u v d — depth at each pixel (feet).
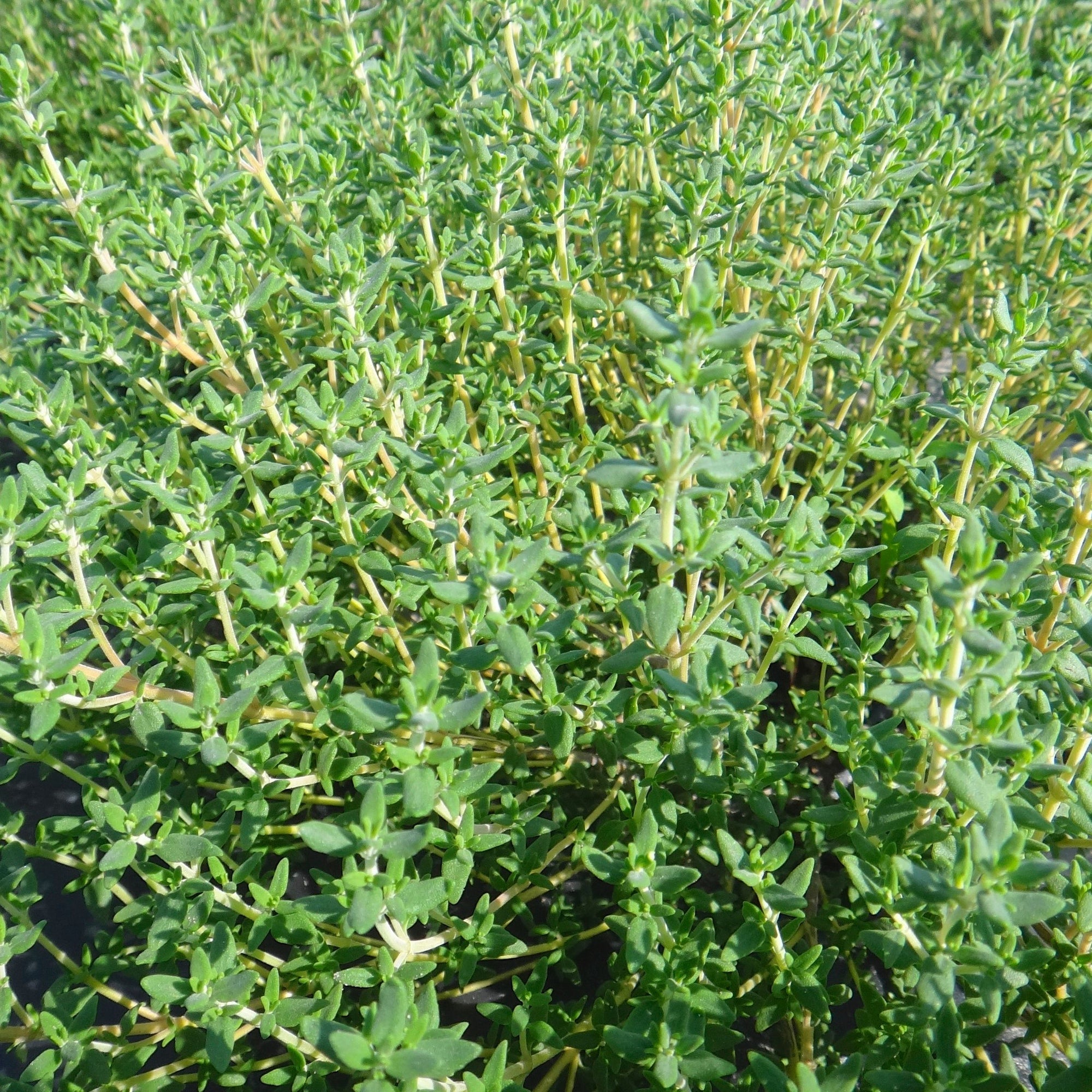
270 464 0.47
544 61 0.65
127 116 0.63
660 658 0.49
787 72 0.65
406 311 0.55
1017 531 0.45
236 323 0.52
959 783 0.35
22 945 0.41
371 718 0.35
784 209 0.74
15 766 0.46
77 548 0.44
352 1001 0.47
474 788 0.39
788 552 0.40
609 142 0.74
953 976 0.35
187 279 0.52
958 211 0.80
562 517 0.44
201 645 0.54
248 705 0.44
